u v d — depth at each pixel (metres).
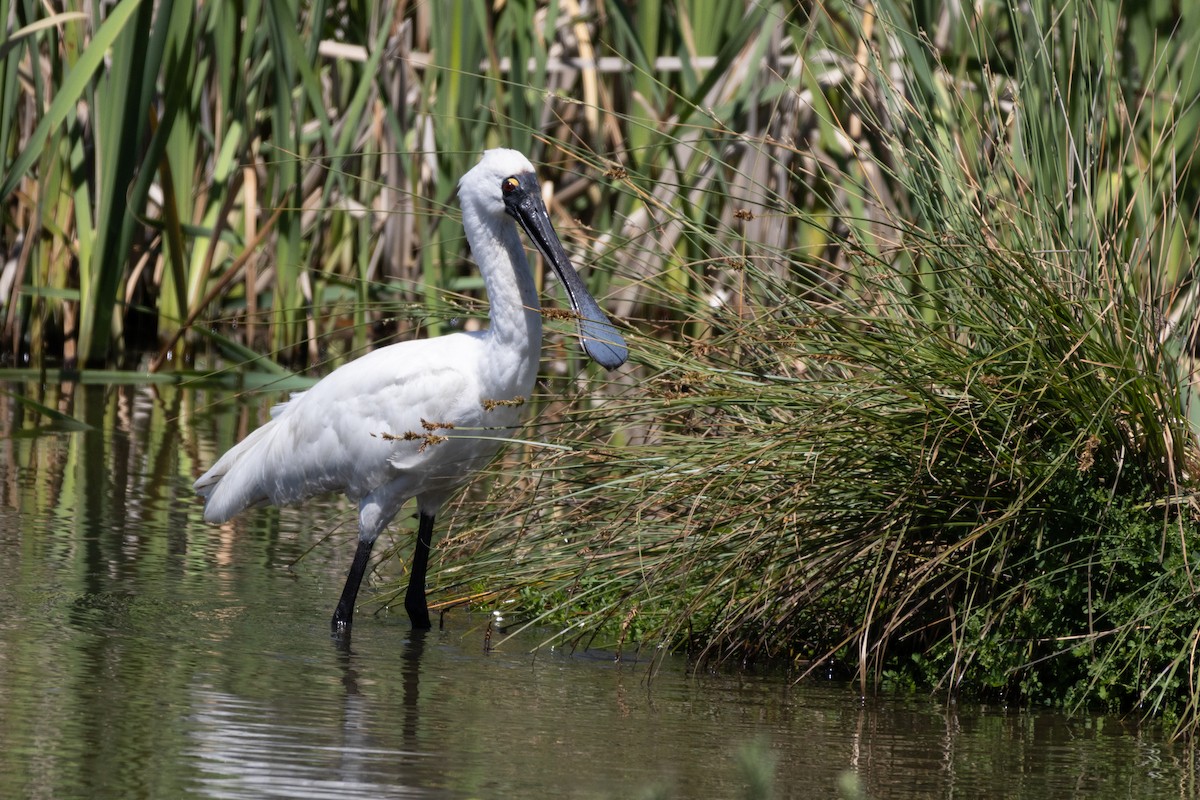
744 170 20.33
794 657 11.07
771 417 11.34
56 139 21.47
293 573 13.02
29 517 14.22
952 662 10.40
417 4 23.20
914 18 12.62
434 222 21.95
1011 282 10.41
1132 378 9.97
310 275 23.92
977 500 10.39
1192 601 9.88
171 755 8.02
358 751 8.29
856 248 11.09
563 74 23.31
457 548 12.30
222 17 21.77
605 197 21.88
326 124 20.67
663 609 11.44
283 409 12.53
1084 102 12.40
